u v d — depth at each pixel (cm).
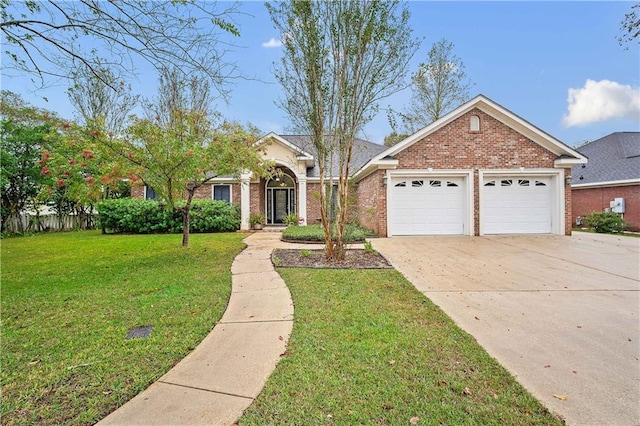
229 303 520
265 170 1141
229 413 260
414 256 910
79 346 375
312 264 805
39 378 311
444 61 2431
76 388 295
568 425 245
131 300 538
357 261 837
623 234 1524
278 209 2081
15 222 1762
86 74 612
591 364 330
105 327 429
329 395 281
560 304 511
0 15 507
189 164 871
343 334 400
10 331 418
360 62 777
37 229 1861
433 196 1366
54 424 250
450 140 1346
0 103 1923
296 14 759
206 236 1464
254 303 519
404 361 336
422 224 1363
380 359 339
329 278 666
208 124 1073
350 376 309
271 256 918
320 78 783
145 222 1670
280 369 322
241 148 1015
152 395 284
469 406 266
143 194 1898
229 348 368
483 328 420
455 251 990
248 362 337
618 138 2169
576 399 275
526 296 553
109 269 775
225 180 1817
